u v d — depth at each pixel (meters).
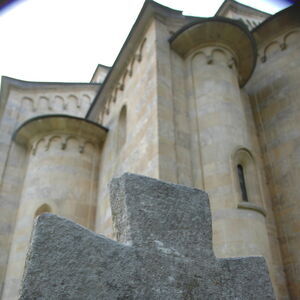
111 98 17.67
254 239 9.28
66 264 2.76
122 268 2.98
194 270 3.36
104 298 2.76
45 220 2.87
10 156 18.19
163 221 3.48
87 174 16.73
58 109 23.55
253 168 10.85
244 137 11.47
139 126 12.49
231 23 12.69
